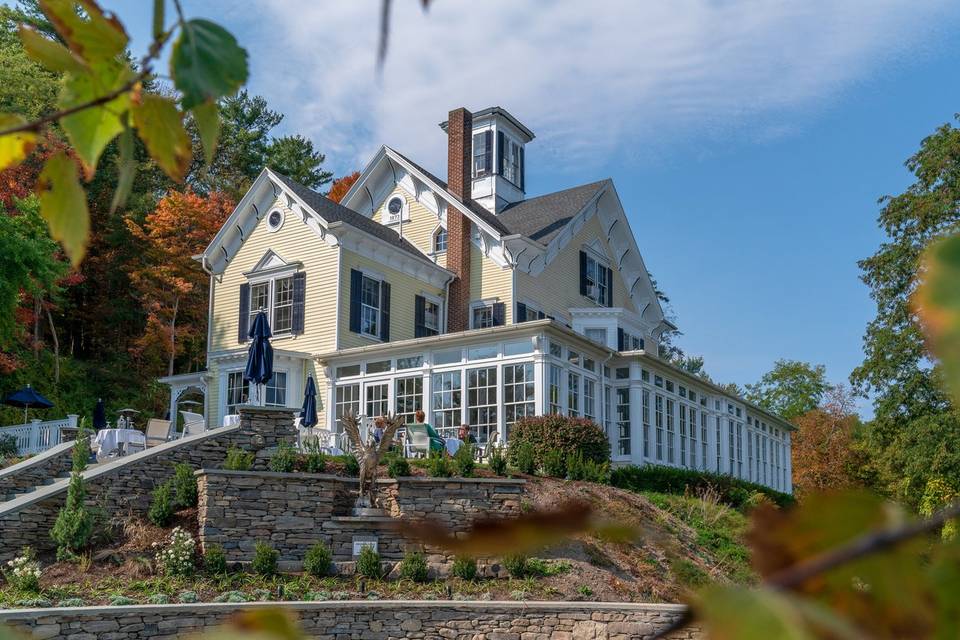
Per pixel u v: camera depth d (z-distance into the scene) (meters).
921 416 22.92
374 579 16.84
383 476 19.39
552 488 20.48
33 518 16.45
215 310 30.98
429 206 32.41
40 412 34.97
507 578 16.94
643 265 37.25
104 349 41.50
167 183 46.06
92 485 17.59
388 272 29.78
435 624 15.12
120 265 41.59
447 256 31.56
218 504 17.02
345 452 22.94
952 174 22.66
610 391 28.30
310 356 28.28
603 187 34.94
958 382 0.39
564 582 16.78
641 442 27.53
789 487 40.44
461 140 32.88
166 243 41.53
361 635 14.75
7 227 28.61
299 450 20.48
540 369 24.69
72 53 0.77
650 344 36.78
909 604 0.44
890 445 22.92
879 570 0.44
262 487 17.42
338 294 28.05
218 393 29.80
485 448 23.89
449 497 18.98
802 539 0.46
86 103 0.78
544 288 31.78
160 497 17.38
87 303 42.12
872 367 24.00
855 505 0.46
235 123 53.12
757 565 0.47
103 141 0.80
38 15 38.19
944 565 0.44
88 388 37.94
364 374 27.69
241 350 29.47
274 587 16.06
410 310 30.27
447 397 26.12
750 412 36.75
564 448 22.78
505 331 25.20
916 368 23.41
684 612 0.46
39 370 35.91
